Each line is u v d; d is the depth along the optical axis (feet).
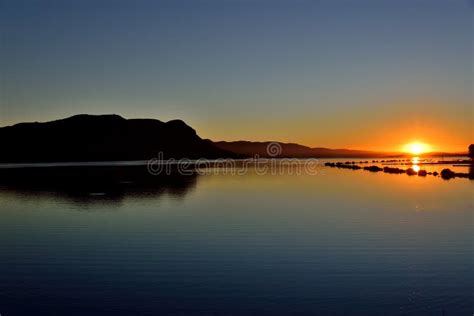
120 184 143.84
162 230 61.31
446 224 63.36
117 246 51.57
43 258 46.34
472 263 42.93
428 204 85.76
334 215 72.84
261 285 37.22
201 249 49.73
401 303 32.96
